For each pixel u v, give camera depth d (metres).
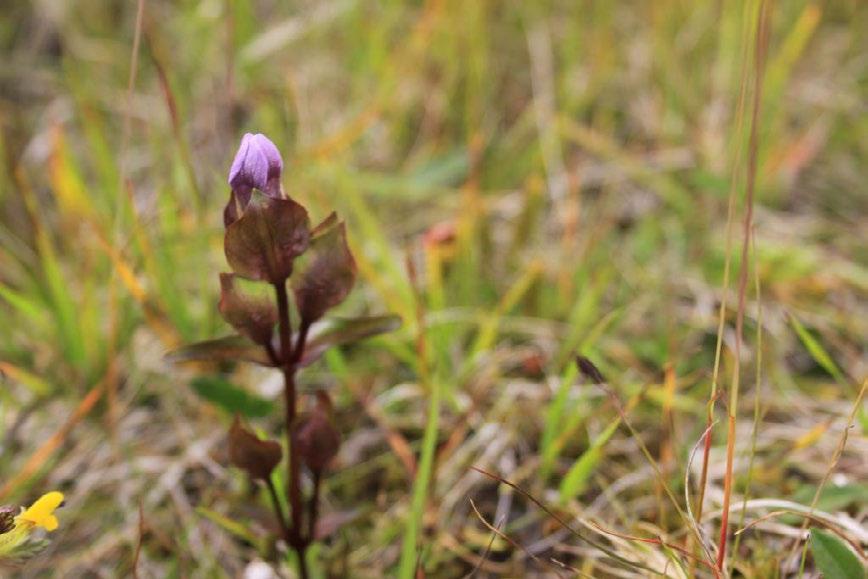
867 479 0.46
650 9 0.65
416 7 0.68
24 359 0.51
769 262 0.54
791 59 0.58
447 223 0.54
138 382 0.50
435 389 0.44
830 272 0.54
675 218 0.57
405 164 0.59
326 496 0.47
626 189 0.59
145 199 0.58
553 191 0.57
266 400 0.48
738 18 0.61
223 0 0.64
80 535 0.47
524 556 0.45
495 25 0.66
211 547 0.46
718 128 0.60
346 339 0.41
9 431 0.49
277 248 0.39
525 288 0.51
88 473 0.48
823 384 0.50
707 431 0.40
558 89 0.62
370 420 0.49
